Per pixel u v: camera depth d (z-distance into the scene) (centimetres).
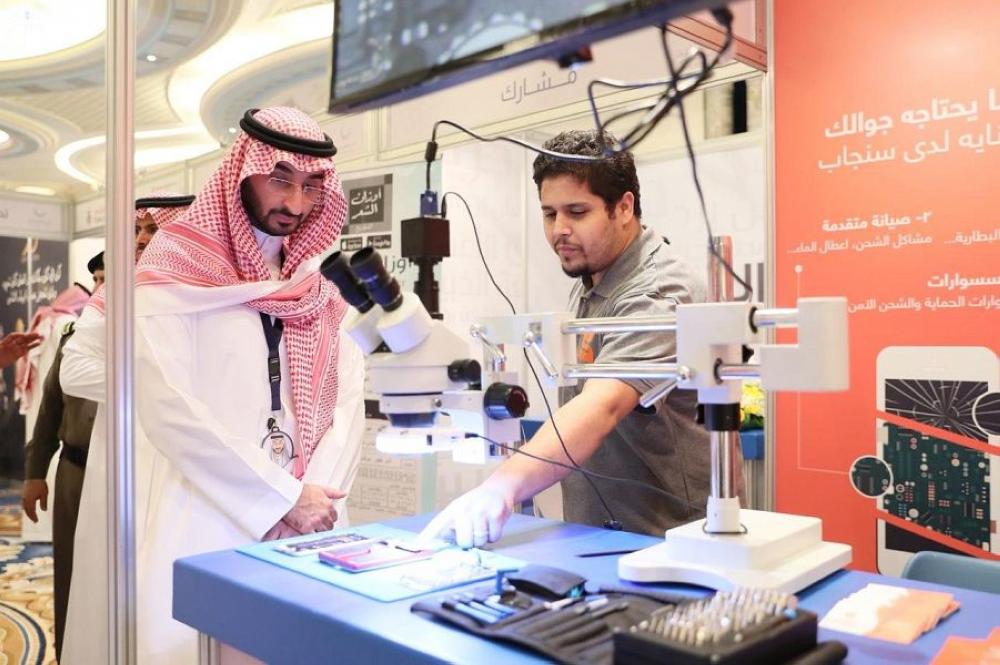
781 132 239
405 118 312
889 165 219
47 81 284
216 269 192
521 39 90
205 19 279
